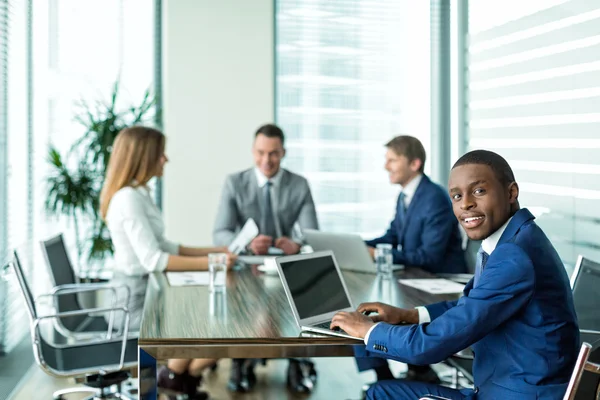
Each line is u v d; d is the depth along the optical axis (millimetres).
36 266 5352
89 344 3279
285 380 4223
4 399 3859
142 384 2189
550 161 4387
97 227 5473
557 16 4297
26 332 5023
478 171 2094
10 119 4781
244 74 5801
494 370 2068
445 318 2035
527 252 2023
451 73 5945
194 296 2938
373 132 5988
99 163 5582
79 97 5770
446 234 3922
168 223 5785
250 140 5832
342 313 2293
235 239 3984
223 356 2207
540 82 4520
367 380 4227
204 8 5746
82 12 5766
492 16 5266
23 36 5098
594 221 3861
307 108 5914
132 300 3561
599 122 3803
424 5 5969
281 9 5848
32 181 5348
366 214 6020
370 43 5945
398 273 3641
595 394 1768
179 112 5766
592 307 2525
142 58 5863
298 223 4652
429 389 2301
